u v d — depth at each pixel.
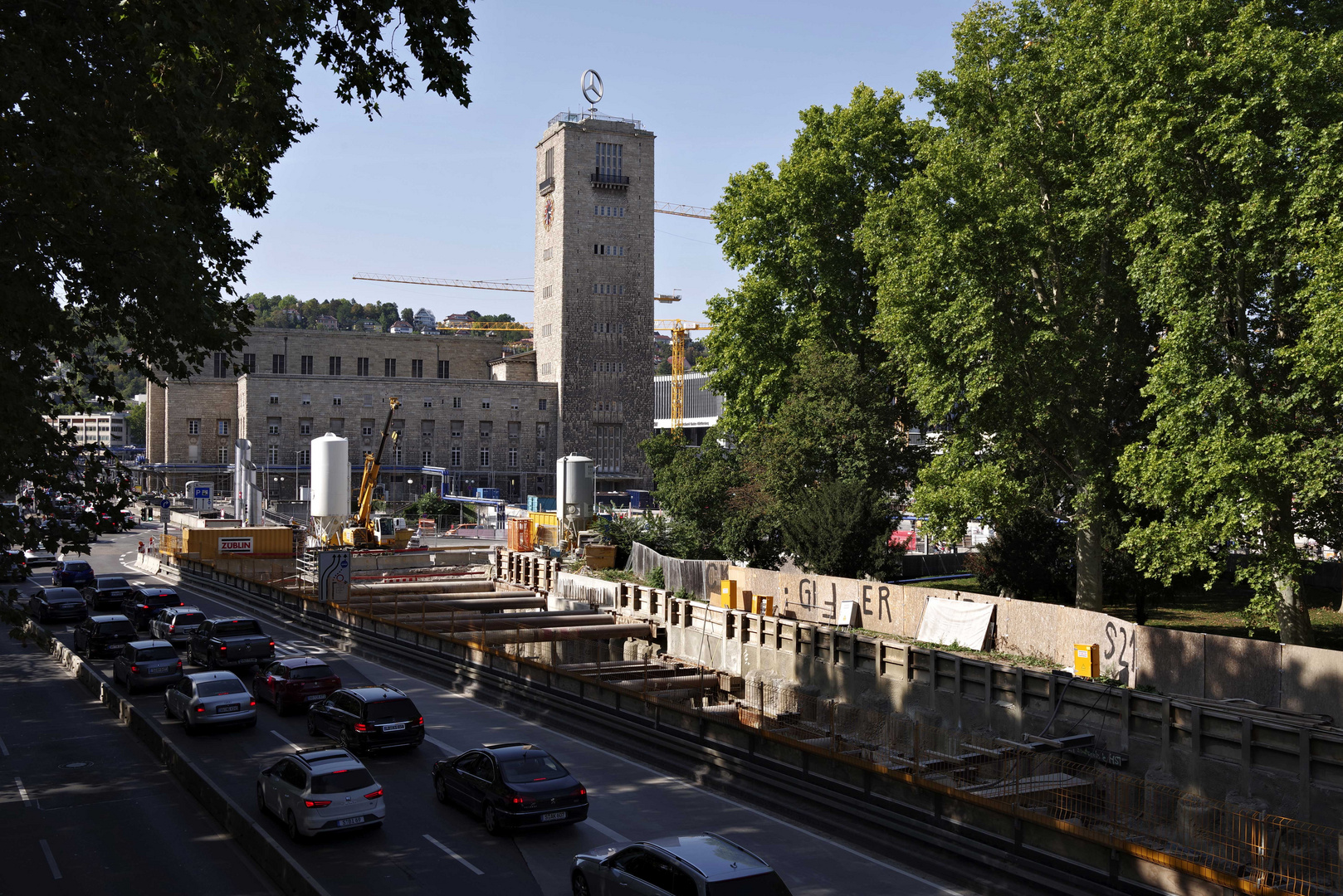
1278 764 24.34
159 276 17.39
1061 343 35.59
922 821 20.52
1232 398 28.89
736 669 42.62
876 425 48.91
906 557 58.53
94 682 35.53
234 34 16.45
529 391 147.75
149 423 160.12
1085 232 34.91
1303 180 27.48
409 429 143.38
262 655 38.31
